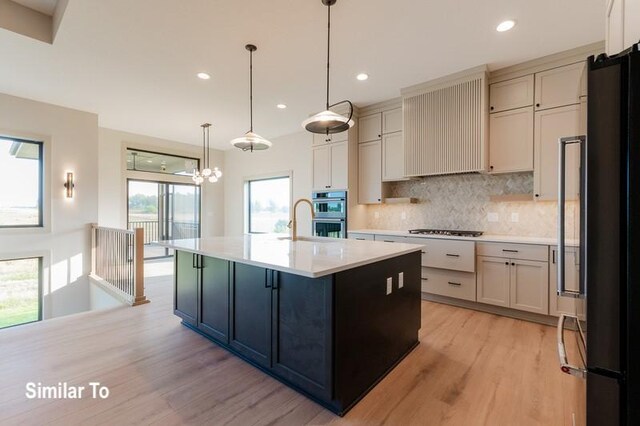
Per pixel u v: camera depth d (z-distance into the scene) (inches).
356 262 71.3
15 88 154.0
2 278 163.3
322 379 69.2
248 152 281.3
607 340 38.0
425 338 107.9
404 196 180.5
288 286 76.8
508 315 128.6
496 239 128.5
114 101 172.2
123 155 235.1
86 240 189.0
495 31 105.3
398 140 168.6
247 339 88.8
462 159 139.2
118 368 86.6
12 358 92.1
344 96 165.8
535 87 126.5
